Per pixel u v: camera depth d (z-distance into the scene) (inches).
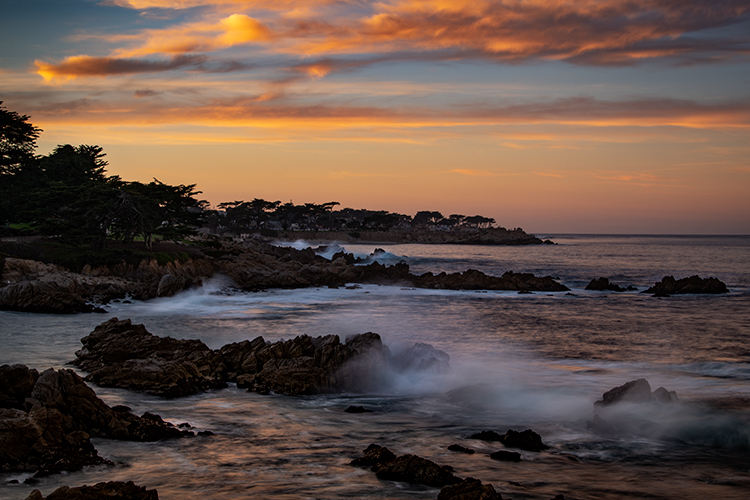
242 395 951.6
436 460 648.4
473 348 1461.6
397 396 975.6
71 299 1984.5
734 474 620.1
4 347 1317.7
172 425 738.2
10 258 2373.3
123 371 973.8
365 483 558.3
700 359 1354.6
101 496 445.7
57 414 628.7
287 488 540.4
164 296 2437.3
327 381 1001.5
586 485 578.2
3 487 511.2
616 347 1510.8
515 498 533.6
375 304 2433.6
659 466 643.5
